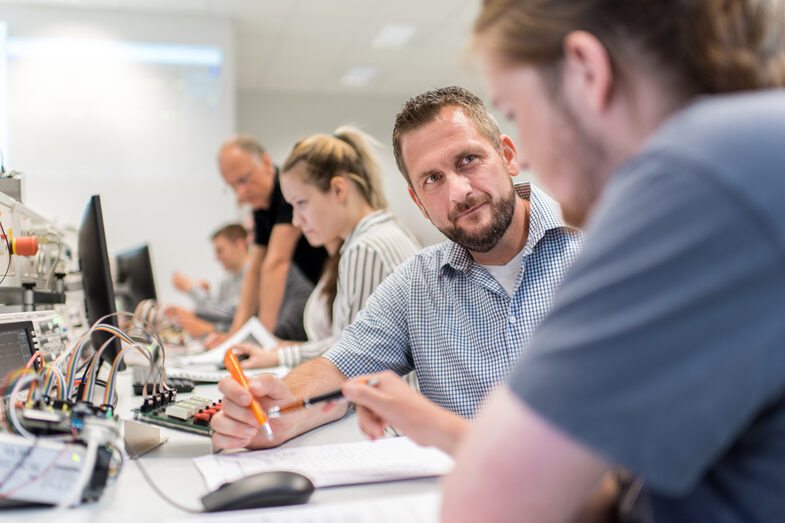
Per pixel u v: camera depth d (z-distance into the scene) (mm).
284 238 2553
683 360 344
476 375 1104
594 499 519
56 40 4625
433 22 5039
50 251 1759
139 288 2641
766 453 382
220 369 1827
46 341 1140
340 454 862
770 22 417
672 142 381
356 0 4629
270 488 649
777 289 336
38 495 645
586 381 361
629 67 428
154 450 901
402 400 716
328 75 6426
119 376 1712
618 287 364
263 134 6961
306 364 1129
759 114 375
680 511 413
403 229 1720
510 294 1146
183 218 4844
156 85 4805
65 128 4637
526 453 382
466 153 1088
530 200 1162
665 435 349
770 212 337
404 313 1207
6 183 1526
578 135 456
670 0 414
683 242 348
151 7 4695
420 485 731
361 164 1800
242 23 5035
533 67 460
